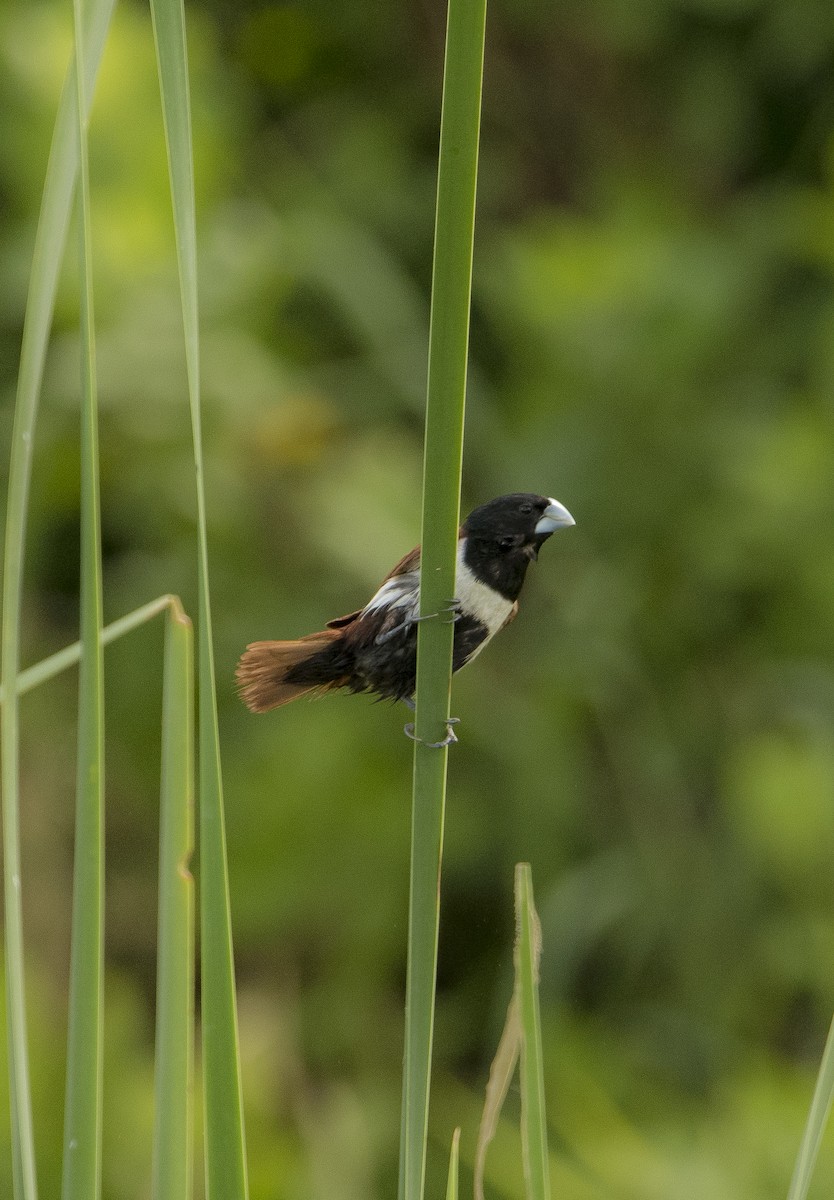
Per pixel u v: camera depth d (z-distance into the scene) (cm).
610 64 1435
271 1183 977
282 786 1155
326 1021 1173
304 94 1435
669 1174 924
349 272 1162
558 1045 1102
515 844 1200
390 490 1073
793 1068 1143
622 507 1176
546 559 1200
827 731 1165
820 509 1140
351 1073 1168
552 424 1185
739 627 1227
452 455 391
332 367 1209
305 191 1278
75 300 1020
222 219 1107
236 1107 351
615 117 1445
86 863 348
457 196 365
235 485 1041
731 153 1436
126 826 1236
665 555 1196
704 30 1397
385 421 1205
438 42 1428
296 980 1193
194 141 1098
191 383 341
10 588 355
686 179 1427
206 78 1188
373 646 555
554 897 1155
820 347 1195
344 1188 1027
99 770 346
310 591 1113
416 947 381
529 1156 365
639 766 1200
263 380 1052
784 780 1103
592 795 1223
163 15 344
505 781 1208
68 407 1042
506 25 1423
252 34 1440
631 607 1185
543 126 1452
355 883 1175
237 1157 351
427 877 382
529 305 1168
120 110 1061
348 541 1027
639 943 1174
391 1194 1088
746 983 1157
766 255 1209
